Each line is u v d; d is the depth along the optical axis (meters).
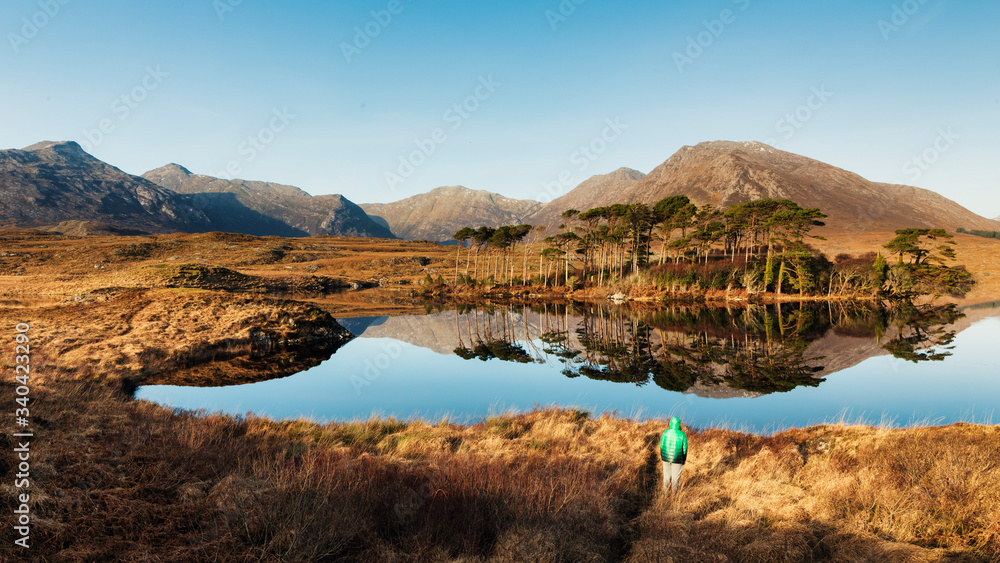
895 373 26.39
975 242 149.12
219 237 169.25
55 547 6.03
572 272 107.69
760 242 89.69
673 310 65.06
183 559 5.91
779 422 17.36
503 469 9.35
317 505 7.20
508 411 17.45
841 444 11.40
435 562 6.24
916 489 7.85
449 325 51.62
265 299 41.72
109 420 12.15
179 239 162.50
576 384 24.59
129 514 7.00
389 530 7.20
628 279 88.25
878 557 6.24
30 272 101.94
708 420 17.64
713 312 61.91
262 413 17.38
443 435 13.66
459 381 25.17
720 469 10.41
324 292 94.94
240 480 8.37
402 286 108.00
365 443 12.82
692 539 6.83
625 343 39.41
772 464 10.34
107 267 111.94
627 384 24.61
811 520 7.48
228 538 6.36
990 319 50.59
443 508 7.61
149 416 13.52
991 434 10.66
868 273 76.88
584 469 9.95
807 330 45.03
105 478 8.16
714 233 90.12
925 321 49.78
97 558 5.87
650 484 9.77
